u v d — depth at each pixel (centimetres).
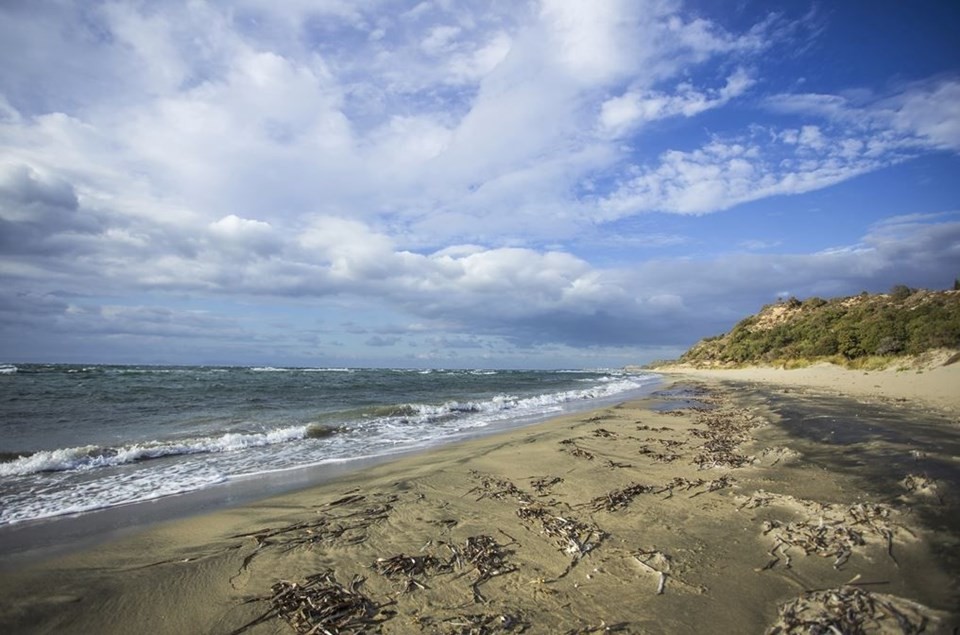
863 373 3356
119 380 3412
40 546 517
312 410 1833
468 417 1730
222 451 1078
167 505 675
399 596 394
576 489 711
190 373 5297
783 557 451
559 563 452
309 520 582
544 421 1596
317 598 388
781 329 6109
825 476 734
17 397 2025
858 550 451
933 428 1141
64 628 355
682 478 766
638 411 1836
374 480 785
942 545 447
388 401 2283
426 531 540
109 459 938
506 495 680
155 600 394
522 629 344
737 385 3650
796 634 323
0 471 846
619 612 364
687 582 409
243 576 434
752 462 855
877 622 328
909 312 3841
